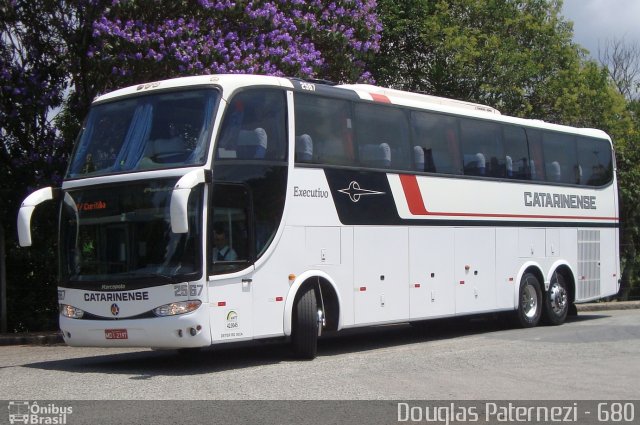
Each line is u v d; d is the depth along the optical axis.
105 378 10.44
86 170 11.72
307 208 12.21
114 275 11.03
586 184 18.97
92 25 17.23
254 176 11.45
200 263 10.59
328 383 9.86
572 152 18.64
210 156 10.82
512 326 17.20
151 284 10.69
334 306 12.63
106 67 17.05
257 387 9.58
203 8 17.50
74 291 11.35
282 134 11.99
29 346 16.14
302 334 12.08
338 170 12.82
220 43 17.31
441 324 18.38
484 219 15.80
